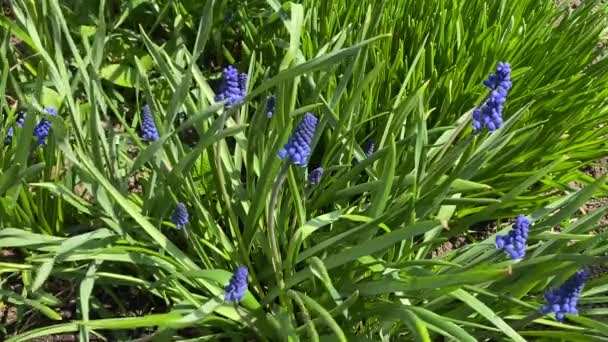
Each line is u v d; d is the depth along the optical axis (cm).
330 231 68
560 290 52
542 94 80
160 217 66
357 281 64
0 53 73
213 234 68
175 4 87
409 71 73
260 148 68
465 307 64
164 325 56
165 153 68
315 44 82
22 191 65
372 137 79
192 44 91
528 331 63
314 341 55
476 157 67
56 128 58
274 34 88
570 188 75
